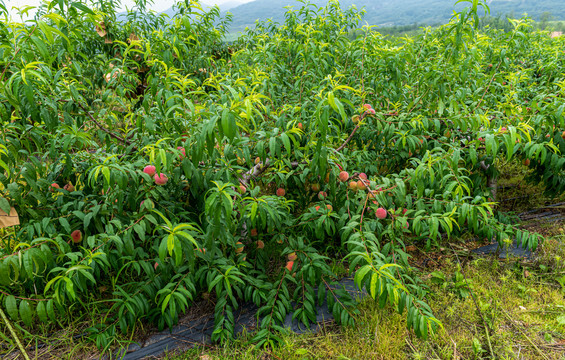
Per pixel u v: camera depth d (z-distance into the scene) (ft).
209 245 6.33
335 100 5.27
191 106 6.01
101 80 11.56
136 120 7.85
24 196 6.95
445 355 7.00
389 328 7.67
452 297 8.60
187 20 9.31
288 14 12.69
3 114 5.96
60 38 8.35
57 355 7.04
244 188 7.65
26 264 5.27
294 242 8.11
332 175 7.41
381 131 9.11
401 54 10.05
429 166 7.13
